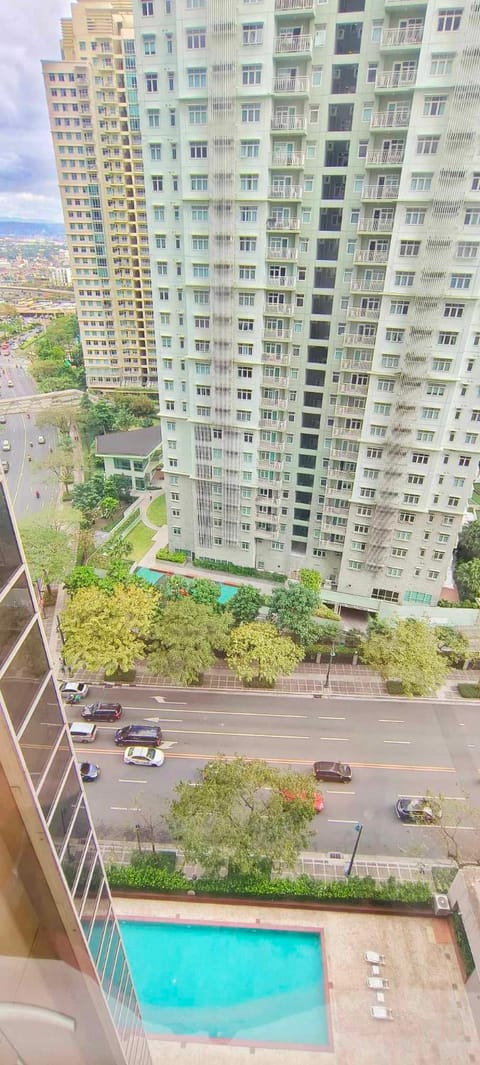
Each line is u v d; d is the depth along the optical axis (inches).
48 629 1386.6
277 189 1098.1
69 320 2778.1
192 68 1007.6
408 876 882.8
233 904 816.9
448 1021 674.8
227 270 1188.5
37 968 321.7
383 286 1127.0
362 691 1262.3
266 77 993.5
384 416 1254.9
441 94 937.5
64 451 2086.6
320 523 1482.5
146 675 1296.8
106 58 2084.2
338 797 1015.0
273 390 1318.9
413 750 1116.5
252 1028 640.4
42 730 315.6
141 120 1104.2
